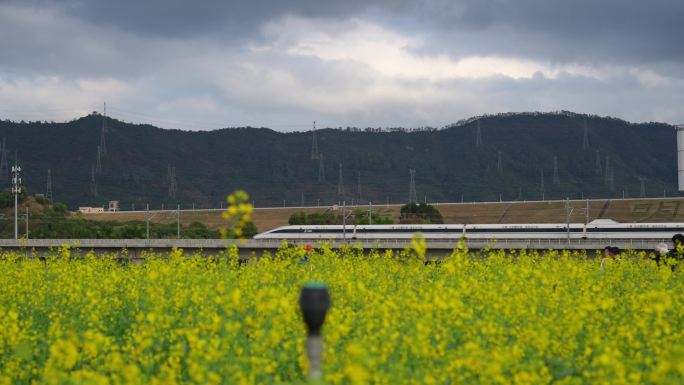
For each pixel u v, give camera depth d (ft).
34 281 76.74
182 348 42.34
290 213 547.08
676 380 33.17
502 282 59.52
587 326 47.06
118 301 59.16
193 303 55.21
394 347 41.01
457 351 41.57
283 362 41.01
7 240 268.00
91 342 41.83
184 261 78.38
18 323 55.62
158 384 37.27
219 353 37.24
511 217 497.46
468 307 51.67
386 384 35.06
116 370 38.34
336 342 41.19
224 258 76.84
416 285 66.95
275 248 235.81
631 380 35.78
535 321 48.14
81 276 73.41
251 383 35.70
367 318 48.62
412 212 486.79
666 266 69.05
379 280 70.74
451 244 219.00
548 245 216.95
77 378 36.83
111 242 250.78
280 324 42.93
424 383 36.22
